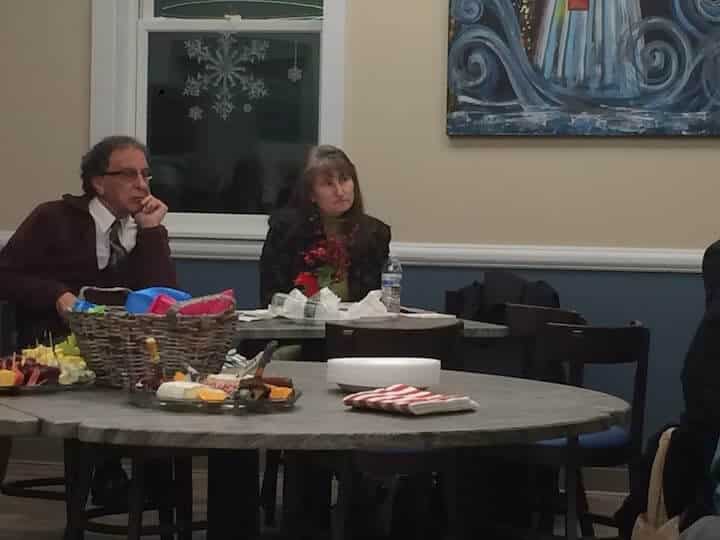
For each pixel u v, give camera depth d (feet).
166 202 16.67
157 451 8.52
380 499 12.44
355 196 13.84
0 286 12.18
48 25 16.43
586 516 11.73
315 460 9.05
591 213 15.38
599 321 15.34
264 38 16.55
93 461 9.54
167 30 16.69
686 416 9.63
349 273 13.80
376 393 6.50
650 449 10.22
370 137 15.81
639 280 15.28
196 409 6.20
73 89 16.39
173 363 6.92
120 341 6.97
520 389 7.48
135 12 16.62
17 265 12.30
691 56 15.02
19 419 5.90
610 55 15.15
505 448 10.11
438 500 11.78
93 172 12.53
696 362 9.58
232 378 6.66
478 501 11.30
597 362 10.79
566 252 15.30
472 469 10.33
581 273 15.38
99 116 16.31
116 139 12.56
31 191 16.49
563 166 15.42
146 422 5.80
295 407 6.42
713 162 15.19
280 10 16.55
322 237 13.78
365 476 12.10
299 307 12.31
